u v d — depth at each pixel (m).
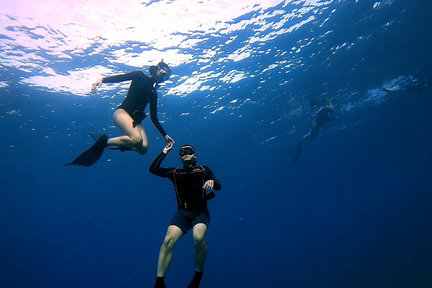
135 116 3.76
